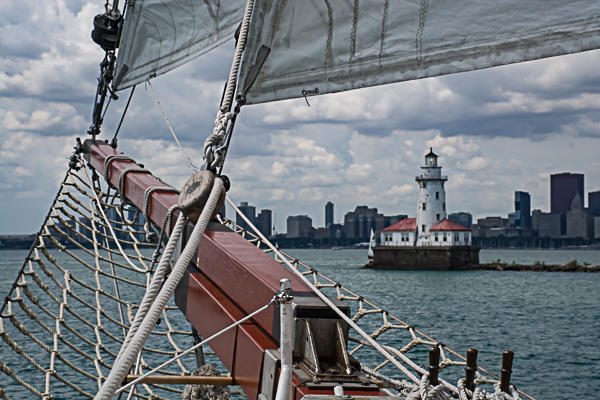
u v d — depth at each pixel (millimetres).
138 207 7895
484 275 116625
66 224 9414
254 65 4375
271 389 4020
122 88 8508
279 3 4219
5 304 8039
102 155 9578
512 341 37281
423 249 123875
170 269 6102
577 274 129750
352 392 3676
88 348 23453
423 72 3775
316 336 3988
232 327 4547
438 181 122875
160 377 4816
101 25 9477
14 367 21219
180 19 7398
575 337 39406
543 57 3322
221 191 4973
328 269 138750
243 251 5195
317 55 4176
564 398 24812
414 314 50812
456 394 3857
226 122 4727
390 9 3820
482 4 3455
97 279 9094
